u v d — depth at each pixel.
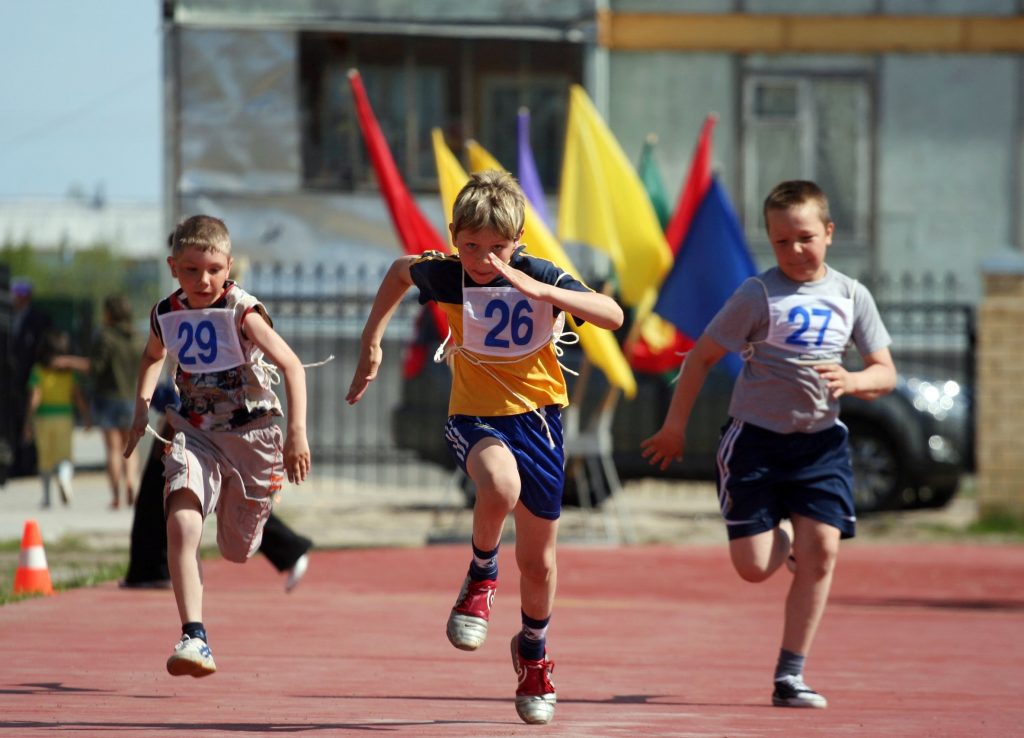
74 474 72.56
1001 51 72.31
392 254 66.44
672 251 46.19
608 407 45.91
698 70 71.12
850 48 71.69
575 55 67.75
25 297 68.25
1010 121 72.44
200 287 17.31
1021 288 51.19
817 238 19.23
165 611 27.84
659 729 16.62
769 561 19.11
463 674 21.52
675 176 71.25
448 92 67.31
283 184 65.94
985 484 51.25
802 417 19.14
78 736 14.91
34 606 28.42
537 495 16.16
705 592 35.34
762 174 71.69
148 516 31.11
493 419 16.12
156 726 15.75
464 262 15.97
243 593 33.25
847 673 23.08
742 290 19.41
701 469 51.50
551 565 16.52
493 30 66.75
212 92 65.50
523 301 15.98
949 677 22.77
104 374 53.06
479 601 16.22
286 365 17.08
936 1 71.81
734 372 47.44
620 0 70.62
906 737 16.44
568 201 43.81
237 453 17.77
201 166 65.44
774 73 71.62
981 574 40.16
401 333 65.75
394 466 66.38
